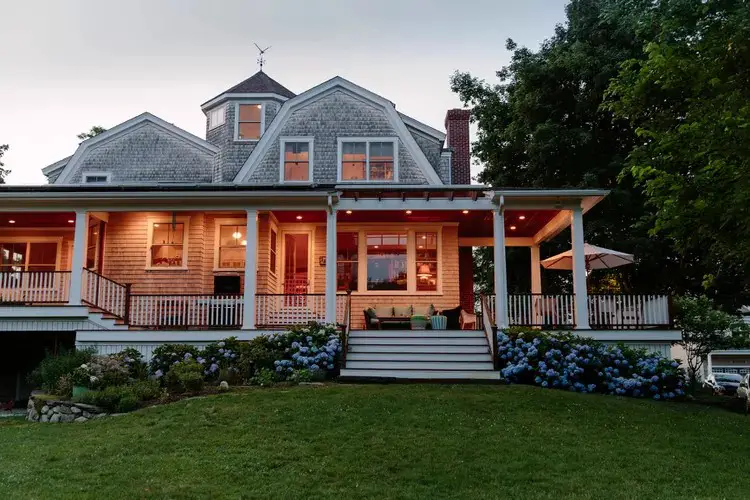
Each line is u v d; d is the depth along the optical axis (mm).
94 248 19641
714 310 21594
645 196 23406
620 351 14891
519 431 10391
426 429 10383
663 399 14109
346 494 7848
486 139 29891
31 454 9469
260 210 17328
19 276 17281
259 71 24797
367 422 10695
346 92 22203
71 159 22766
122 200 17062
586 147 24578
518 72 25812
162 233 20031
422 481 8320
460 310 19156
